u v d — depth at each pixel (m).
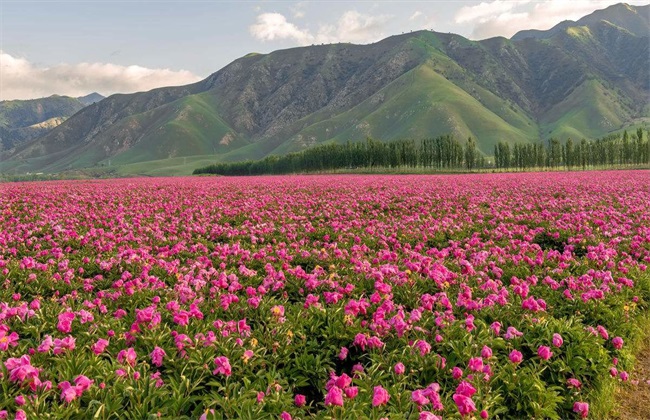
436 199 26.25
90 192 32.91
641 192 27.72
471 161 137.00
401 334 7.21
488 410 5.95
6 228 16.61
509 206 22.09
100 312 8.43
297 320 7.94
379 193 30.44
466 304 8.41
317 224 19.11
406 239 15.39
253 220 20.00
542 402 6.37
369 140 140.00
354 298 9.36
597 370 7.31
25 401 5.09
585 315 8.97
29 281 10.23
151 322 7.11
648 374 8.09
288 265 11.48
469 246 13.57
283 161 153.88
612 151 125.62
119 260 11.71
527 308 8.16
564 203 22.44
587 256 12.24
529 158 138.12
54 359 6.19
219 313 8.41
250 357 6.48
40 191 32.78
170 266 11.05
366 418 5.05
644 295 10.57
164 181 57.53
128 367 5.99
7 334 7.29
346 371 7.17
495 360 6.83
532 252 13.14
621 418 6.83
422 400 5.12
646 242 13.69
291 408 5.59
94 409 5.24
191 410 5.89
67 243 14.60
